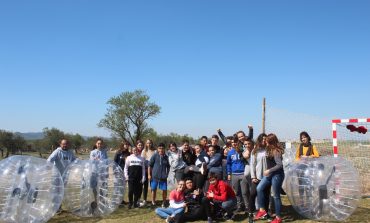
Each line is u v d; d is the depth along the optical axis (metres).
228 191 9.37
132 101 58.44
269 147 8.60
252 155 8.98
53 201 8.66
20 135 58.78
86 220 9.72
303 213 8.51
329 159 8.53
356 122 11.75
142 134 59.78
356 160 12.12
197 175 10.53
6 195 8.07
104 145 11.67
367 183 11.81
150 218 9.78
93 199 9.55
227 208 9.26
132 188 11.02
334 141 12.10
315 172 8.30
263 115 15.79
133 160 11.11
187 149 11.06
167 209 9.51
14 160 8.58
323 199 8.20
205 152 10.66
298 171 8.46
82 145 66.62
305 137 9.80
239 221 9.10
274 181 8.47
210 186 9.38
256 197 9.78
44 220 8.55
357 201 8.33
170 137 60.25
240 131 10.08
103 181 9.65
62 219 9.81
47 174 8.64
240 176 9.77
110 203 9.74
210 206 9.16
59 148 10.66
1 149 56.47
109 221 9.59
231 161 10.02
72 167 9.77
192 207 9.47
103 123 58.94
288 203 10.84
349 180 8.24
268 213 9.09
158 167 11.13
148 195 13.55
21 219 8.15
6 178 8.18
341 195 8.18
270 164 8.59
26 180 8.28
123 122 59.00
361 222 8.59
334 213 8.22
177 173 10.84
